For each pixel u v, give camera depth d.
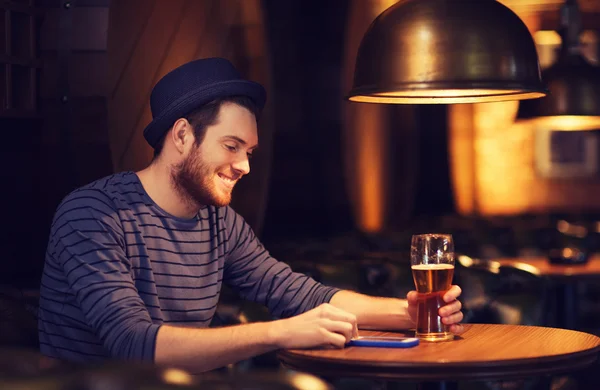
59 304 1.97
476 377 1.63
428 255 1.90
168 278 2.04
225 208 2.25
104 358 1.97
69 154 2.41
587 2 6.06
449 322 1.91
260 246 2.33
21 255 2.40
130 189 2.03
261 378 0.79
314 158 4.61
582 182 6.62
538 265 3.95
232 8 3.05
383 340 1.83
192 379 0.77
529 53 1.91
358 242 4.26
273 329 1.80
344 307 2.13
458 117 6.46
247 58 3.17
